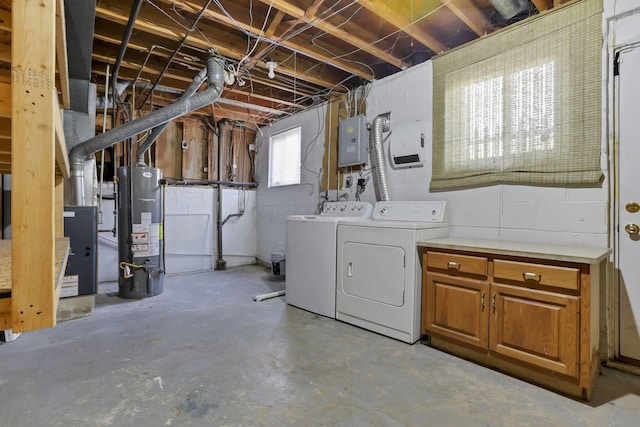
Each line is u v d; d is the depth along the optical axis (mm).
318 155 4113
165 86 3781
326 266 2824
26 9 738
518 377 1827
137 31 2721
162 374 1828
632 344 1919
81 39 2096
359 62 3225
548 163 2170
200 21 2643
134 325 2596
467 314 2004
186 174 4855
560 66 2121
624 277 1939
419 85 2953
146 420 1436
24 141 749
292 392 1664
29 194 761
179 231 4652
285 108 4480
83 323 2635
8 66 1278
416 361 2014
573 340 1614
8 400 1576
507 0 2146
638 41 1881
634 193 1909
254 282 4109
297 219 3100
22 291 764
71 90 2744
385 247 2414
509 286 1825
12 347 2172
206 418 1453
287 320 2729
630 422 1443
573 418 1471
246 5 2428
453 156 2686
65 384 1723
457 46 2729
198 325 2598
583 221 2061
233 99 4293
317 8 2240
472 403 1583
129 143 3836
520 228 2318
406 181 3064
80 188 2910
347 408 1537
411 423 1435
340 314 2707
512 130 2340
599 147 1987
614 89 1959
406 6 2350
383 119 3207
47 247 783
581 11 2037
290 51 3189
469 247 1981
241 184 5211
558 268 1659
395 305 2348
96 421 1427
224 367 1913
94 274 2852
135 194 3410
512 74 2336
